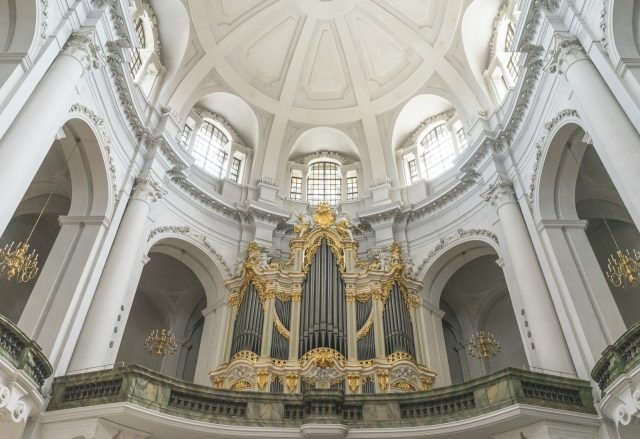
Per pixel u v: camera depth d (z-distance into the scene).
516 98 13.76
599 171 13.86
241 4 18.91
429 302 15.58
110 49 12.23
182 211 15.98
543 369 10.92
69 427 9.44
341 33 20.48
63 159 13.64
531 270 12.42
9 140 8.94
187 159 16.03
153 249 15.90
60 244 11.92
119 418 9.58
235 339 14.02
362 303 14.59
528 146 13.79
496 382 10.26
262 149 19.67
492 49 17.19
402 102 19.92
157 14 17.11
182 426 9.96
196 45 18.02
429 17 18.75
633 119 9.18
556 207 12.83
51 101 9.80
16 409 8.68
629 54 9.54
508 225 13.60
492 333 17.77
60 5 10.70
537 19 12.06
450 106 19.19
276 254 17.03
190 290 18.08
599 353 10.21
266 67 20.38
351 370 13.07
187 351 17.59
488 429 10.05
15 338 8.73
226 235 16.89
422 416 10.67
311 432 10.15
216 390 10.72
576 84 10.61
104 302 11.66
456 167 16.62
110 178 13.00
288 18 20.03
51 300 10.97
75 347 10.90
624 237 15.09
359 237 17.80
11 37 9.74
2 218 8.35
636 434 9.12
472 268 17.64
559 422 9.65
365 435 10.37
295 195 19.72
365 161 19.98
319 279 15.05
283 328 14.01
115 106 13.33
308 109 20.78
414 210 17.23
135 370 9.94
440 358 14.46
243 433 10.27
